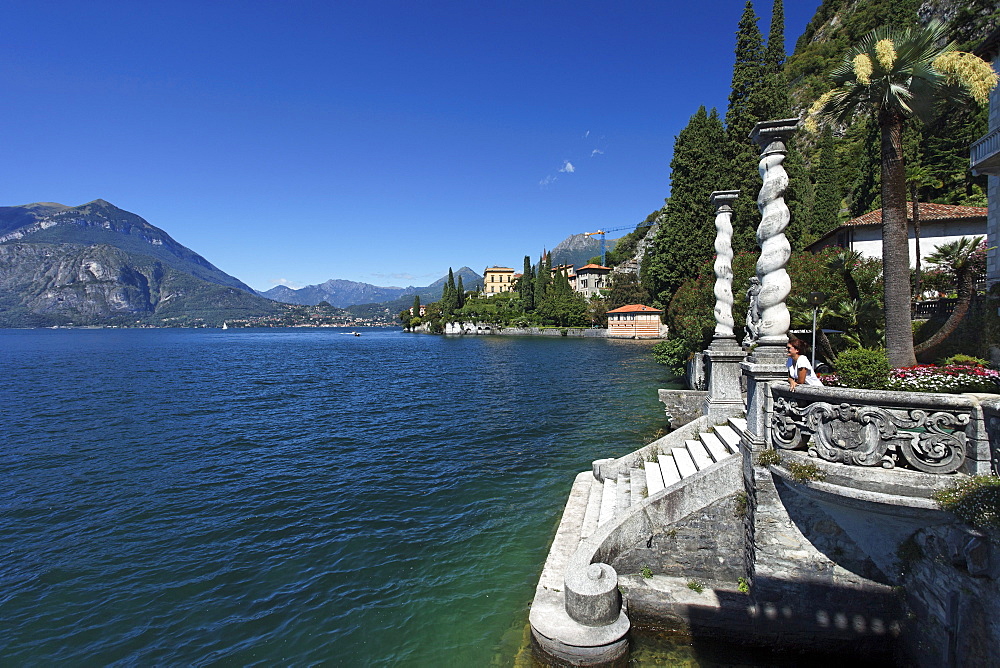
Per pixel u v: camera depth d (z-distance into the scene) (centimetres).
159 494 1403
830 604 641
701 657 677
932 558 532
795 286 1956
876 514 527
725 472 727
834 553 637
